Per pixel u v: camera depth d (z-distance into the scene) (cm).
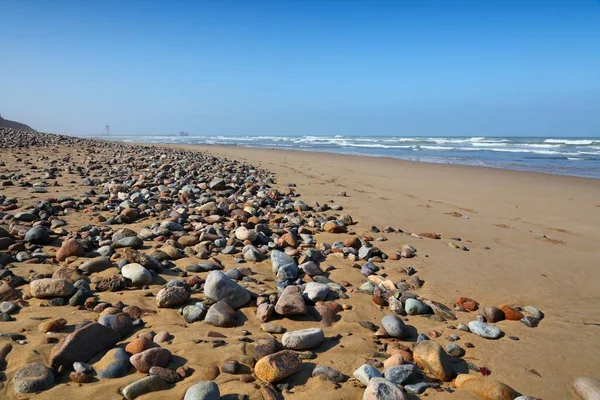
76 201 624
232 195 754
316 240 504
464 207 796
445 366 232
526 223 671
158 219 549
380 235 536
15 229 442
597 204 863
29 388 199
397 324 280
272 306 296
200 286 336
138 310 287
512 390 218
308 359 245
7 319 264
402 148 3216
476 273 408
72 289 303
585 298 359
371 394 201
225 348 246
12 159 1184
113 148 1919
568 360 259
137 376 216
